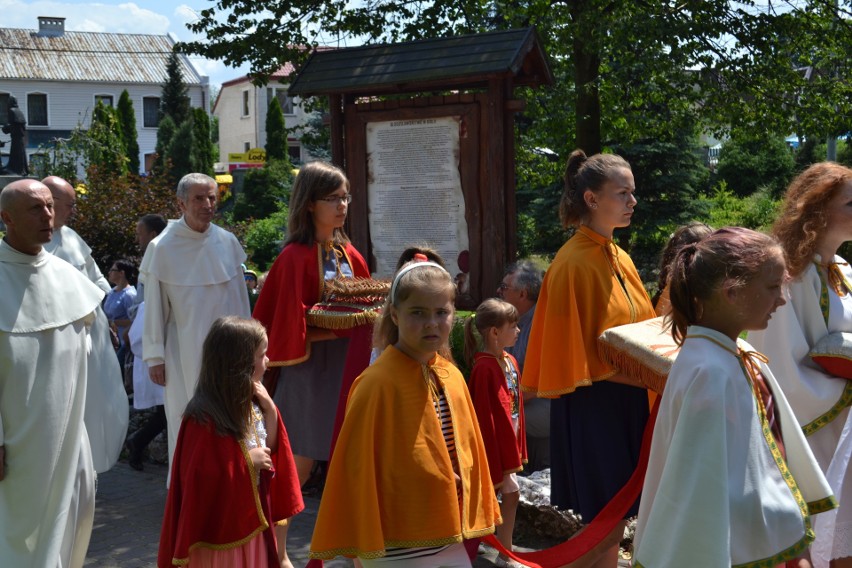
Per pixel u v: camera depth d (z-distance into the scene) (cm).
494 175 703
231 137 6241
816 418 345
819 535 332
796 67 1463
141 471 689
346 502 306
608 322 382
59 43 5356
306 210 505
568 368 380
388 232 756
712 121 1453
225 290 590
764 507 238
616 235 1959
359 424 307
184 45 1270
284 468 390
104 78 5266
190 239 583
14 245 420
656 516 242
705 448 236
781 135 1408
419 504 303
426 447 307
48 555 414
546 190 2025
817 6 1319
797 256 348
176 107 5112
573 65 1373
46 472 414
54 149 2733
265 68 1285
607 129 1387
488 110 704
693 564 233
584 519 395
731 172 3238
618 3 1134
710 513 232
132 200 1228
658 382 336
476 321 465
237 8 1261
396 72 727
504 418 454
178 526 356
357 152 766
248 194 3747
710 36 1182
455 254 725
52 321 420
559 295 385
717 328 253
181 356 579
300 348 492
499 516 334
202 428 360
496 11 1345
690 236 402
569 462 401
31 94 5100
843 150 2938
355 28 1284
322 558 304
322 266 505
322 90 754
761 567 236
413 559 307
